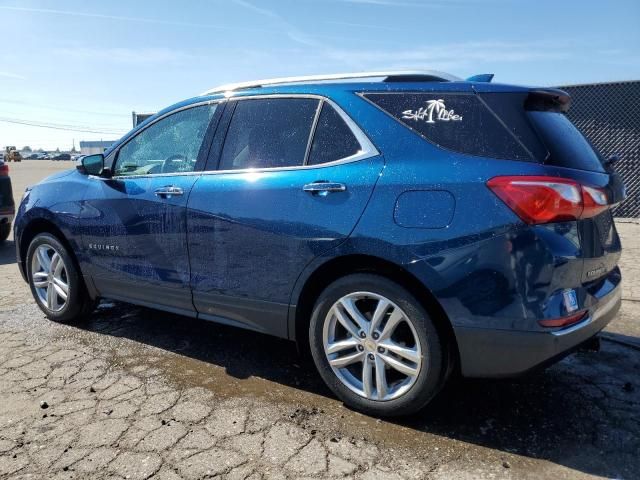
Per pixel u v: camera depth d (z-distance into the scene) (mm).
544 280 2447
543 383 3375
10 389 3307
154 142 3963
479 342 2576
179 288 3646
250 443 2703
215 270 3426
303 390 3307
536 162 2545
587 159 2891
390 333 2834
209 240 3422
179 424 2885
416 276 2643
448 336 2762
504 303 2490
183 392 3270
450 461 2549
